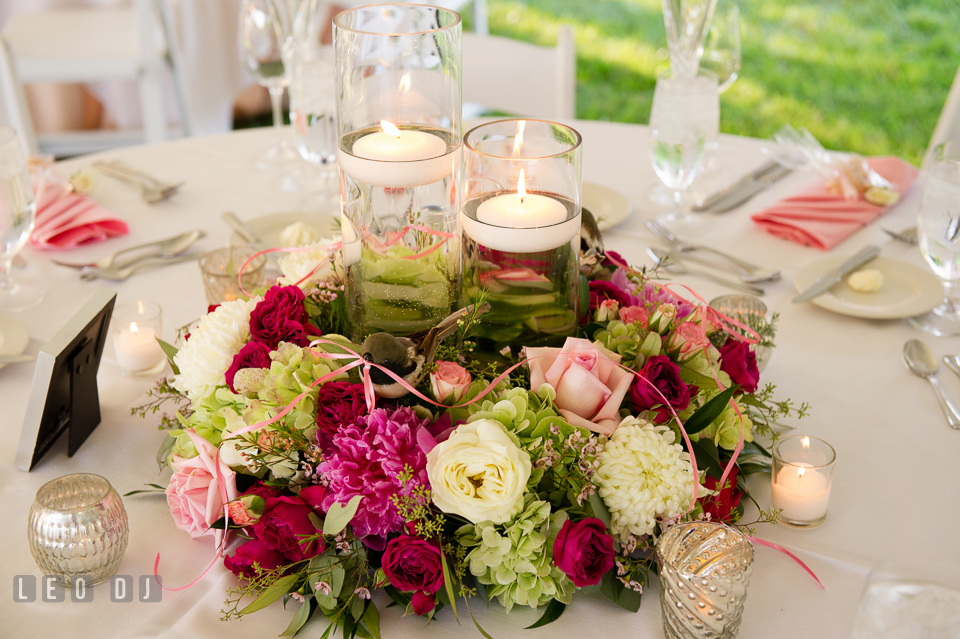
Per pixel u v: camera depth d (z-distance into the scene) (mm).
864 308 1119
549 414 700
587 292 836
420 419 716
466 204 756
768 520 765
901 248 1288
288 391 713
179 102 2957
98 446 915
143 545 786
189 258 1274
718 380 784
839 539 793
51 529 703
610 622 709
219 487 727
